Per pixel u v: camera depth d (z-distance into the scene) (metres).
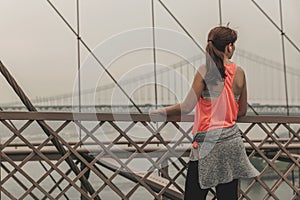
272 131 3.26
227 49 2.52
